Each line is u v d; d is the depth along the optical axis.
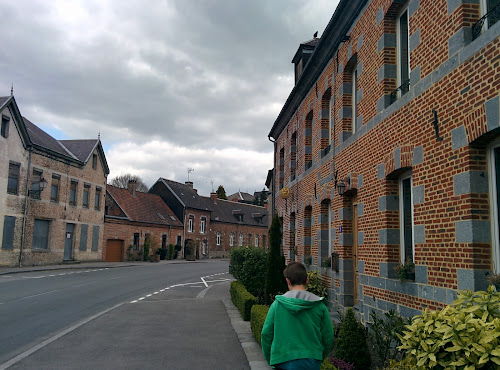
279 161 20.17
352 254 10.17
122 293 15.99
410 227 7.29
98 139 36.34
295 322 3.42
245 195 89.12
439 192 5.90
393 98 7.83
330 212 12.09
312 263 13.27
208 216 56.94
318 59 12.26
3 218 24.89
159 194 53.62
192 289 18.25
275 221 11.54
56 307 12.09
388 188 7.68
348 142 9.85
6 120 25.27
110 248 38.12
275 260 11.30
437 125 6.00
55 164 30.25
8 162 25.33
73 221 32.44
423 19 6.48
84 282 19.41
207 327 9.16
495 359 3.26
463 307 4.13
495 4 5.43
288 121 17.72
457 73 5.55
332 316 9.94
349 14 9.72
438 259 5.88
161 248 45.84
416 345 4.06
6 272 22.44
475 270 5.11
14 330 8.92
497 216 5.11
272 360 3.38
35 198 27.92
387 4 7.84
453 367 3.55
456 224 5.48
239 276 13.73
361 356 5.47
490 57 4.90
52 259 29.72
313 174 13.22
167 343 7.65
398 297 7.05
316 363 3.32
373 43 8.52
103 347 7.33
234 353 6.98
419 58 6.57
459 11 5.57
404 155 6.93
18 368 6.11
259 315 7.52
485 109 4.96
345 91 10.46
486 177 5.26
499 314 3.83
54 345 7.46
